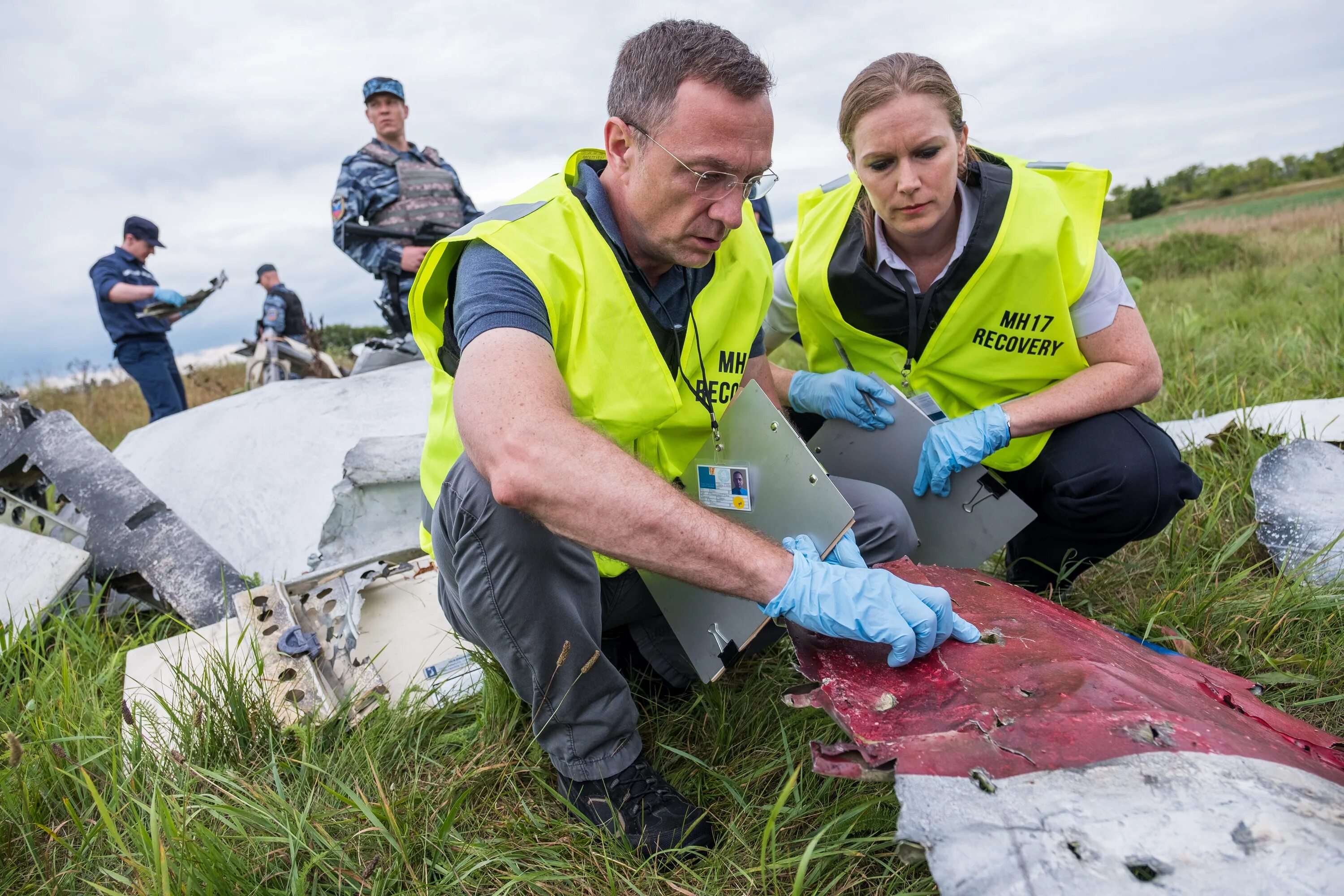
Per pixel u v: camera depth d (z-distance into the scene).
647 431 1.85
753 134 1.55
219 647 2.23
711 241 1.67
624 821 1.64
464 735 1.94
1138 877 0.92
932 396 2.36
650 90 1.55
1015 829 0.99
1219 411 3.47
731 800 1.71
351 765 1.87
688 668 2.02
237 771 1.85
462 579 1.65
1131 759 1.07
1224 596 2.16
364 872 1.52
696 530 1.40
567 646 1.62
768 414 1.75
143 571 2.69
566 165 1.80
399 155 4.82
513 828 1.66
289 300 7.27
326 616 2.37
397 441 3.02
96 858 1.63
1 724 2.05
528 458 1.36
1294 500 2.40
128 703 2.06
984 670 1.35
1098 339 2.18
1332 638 1.99
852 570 1.46
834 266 2.26
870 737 1.24
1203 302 6.12
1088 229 2.15
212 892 1.42
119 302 5.92
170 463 3.60
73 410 8.35
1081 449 2.17
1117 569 2.44
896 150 1.92
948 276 2.13
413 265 4.62
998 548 2.12
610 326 1.67
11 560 2.70
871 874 1.48
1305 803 0.99
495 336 1.48
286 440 3.49
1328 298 5.07
